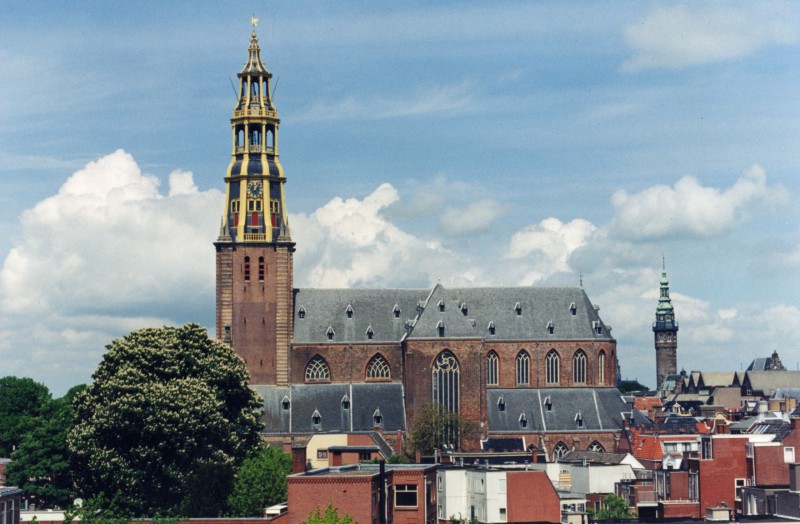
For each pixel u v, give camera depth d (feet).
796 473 452.76
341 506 373.40
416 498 414.62
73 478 593.83
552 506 489.67
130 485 578.25
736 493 507.71
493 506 489.67
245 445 638.53
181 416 593.42
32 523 380.78
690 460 523.29
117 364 636.48
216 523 410.31
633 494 553.64
